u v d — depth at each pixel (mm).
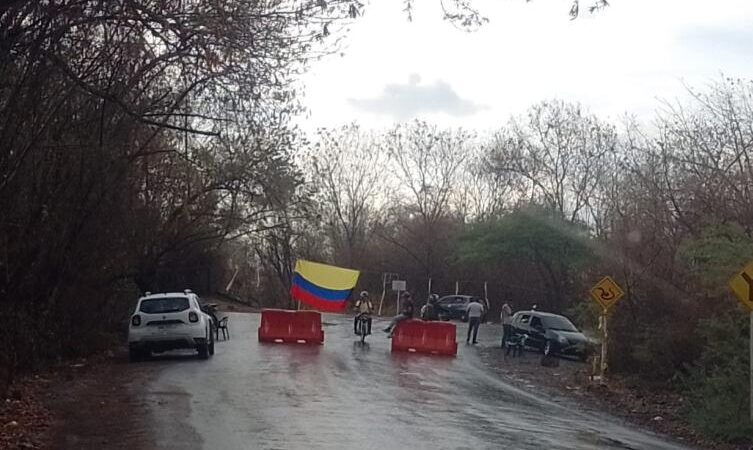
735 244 19062
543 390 22312
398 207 78750
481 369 26719
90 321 27703
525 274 63312
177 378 20438
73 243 24422
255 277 87875
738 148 26484
